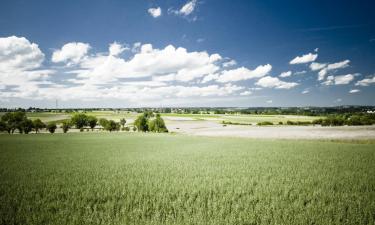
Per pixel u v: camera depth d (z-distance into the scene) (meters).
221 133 66.56
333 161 20.89
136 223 7.46
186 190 11.56
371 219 7.64
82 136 59.72
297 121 106.31
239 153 27.39
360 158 22.52
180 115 188.00
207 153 27.64
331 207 8.84
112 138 53.50
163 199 10.12
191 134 65.94
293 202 9.62
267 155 25.39
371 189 11.53
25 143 42.12
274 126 87.81
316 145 35.31
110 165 19.58
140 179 14.11
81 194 11.02
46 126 79.62
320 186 12.29
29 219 7.78
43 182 13.47
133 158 23.92
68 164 20.20
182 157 24.45
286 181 13.51
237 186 12.26
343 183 12.86
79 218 7.99
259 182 13.22
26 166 19.17
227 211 8.57
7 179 14.26
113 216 8.11
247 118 142.12
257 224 7.46
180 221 7.66
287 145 35.91
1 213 8.41
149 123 82.69
